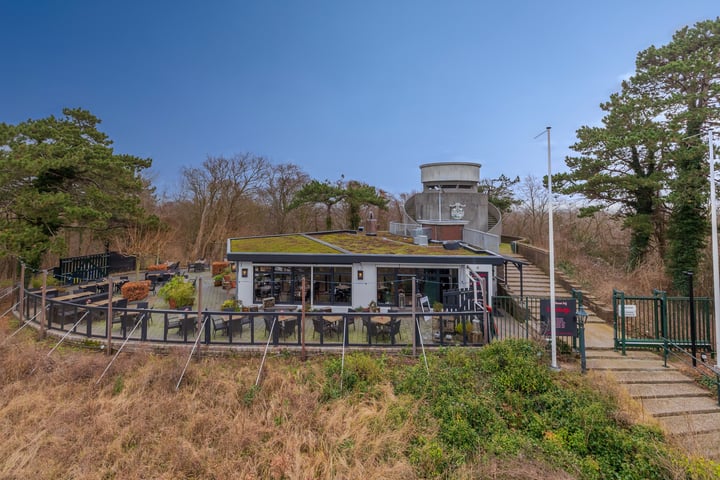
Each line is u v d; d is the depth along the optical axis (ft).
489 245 62.69
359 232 86.17
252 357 35.73
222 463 23.67
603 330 44.55
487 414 26.94
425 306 47.11
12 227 57.16
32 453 24.03
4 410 28.40
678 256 56.65
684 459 22.34
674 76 60.08
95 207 68.39
